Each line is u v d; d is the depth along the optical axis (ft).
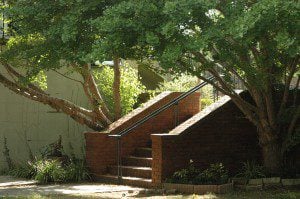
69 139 53.31
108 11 24.40
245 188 35.65
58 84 53.06
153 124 46.62
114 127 44.70
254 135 41.32
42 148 51.34
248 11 22.86
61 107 47.03
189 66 30.86
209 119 39.42
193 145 38.60
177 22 23.16
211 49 27.99
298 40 22.50
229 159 40.11
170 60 24.11
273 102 38.22
